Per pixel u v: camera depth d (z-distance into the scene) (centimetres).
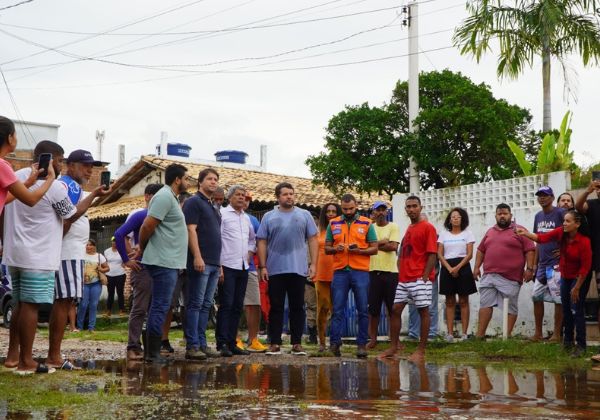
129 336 856
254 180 2428
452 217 1135
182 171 809
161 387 605
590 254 876
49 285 661
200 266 839
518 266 1075
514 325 1167
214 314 1494
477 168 1825
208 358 887
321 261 1010
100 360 867
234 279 915
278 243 949
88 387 604
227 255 907
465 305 1126
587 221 885
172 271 805
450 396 571
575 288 880
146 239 801
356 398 558
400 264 937
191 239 844
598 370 767
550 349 928
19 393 558
